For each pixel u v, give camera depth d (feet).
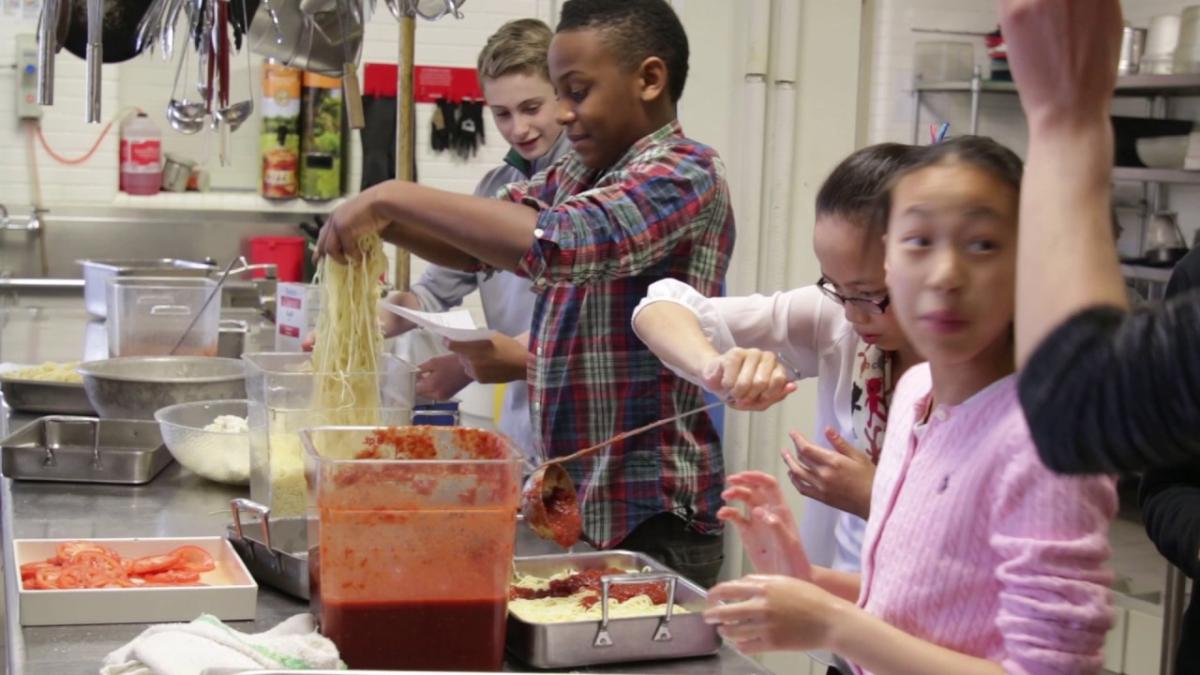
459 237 6.38
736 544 11.83
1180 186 14.94
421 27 16.24
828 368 6.45
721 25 12.01
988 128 15.10
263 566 5.64
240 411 7.95
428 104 16.40
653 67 7.23
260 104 16.19
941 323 3.59
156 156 15.79
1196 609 5.76
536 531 5.81
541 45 10.03
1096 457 2.89
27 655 4.77
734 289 12.38
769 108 12.12
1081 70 3.05
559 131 10.12
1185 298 2.78
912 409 4.18
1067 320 2.90
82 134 15.74
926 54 14.46
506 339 7.95
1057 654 3.36
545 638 4.74
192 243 16.16
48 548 5.70
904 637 3.64
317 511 4.76
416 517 4.62
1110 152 3.09
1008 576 3.50
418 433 5.28
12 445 7.38
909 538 3.88
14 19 15.33
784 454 5.56
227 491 7.22
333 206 16.33
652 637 4.87
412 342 9.71
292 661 4.36
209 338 10.47
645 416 7.47
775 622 3.70
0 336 12.48
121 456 7.25
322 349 7.06
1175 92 14.42
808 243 12.46
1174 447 2.78
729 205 7.46
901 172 3.80
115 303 10.34
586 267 6.43
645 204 6.61
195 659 4.32
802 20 12.07
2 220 15.51
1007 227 3.57
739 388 5.08
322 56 8.94
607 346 7.44
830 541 6.68
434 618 4.67
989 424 3.69
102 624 5.10
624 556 5.78
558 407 7.55
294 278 16.05
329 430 5.20
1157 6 15.15
